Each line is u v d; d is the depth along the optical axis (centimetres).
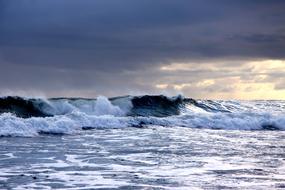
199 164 1655
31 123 2616
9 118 2589
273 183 1349
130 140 2350
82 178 1395
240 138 2536
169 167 1591
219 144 2233
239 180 1386
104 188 1269
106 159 1744
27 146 2064
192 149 2036
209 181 1366
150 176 1434
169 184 1323
